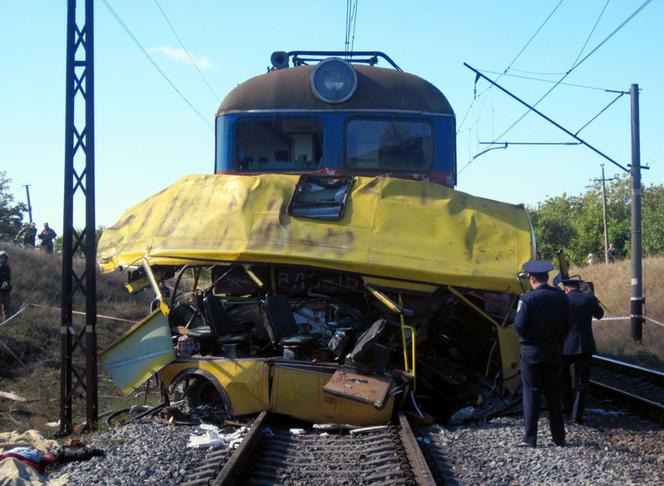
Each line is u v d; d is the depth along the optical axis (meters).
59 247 41.41
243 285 9.52
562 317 7.50
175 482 6.17
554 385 7.53
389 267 8.45
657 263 29.52
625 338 19.69
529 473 6.44
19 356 15.69
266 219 8.89
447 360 9.77
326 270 8.58
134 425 8.55
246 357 8.76
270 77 10.64
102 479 6.30
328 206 9.03
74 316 19.17
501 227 9.05
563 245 65.06
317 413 8.07
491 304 8.85
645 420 9.19
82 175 9.82
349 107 10.33
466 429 8.13
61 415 9.76
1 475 6.28
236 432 7.75
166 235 9.16
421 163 10.38
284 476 6.27
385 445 7.01
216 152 10.70
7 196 53.47
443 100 10.70
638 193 19.69
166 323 8.80
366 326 8.98
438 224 8.91
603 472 6.49
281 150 10.40
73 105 9.77
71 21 9.71
